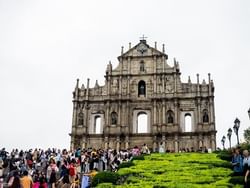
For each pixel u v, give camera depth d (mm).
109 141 86125
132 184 30797
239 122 51531
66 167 35656
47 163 42156
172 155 54562
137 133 86125
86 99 90000
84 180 33375
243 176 29906
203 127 84125
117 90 90812
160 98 87812
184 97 87438
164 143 83812
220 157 47656
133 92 90625
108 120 87750
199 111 85250
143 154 58000
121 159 57188
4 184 28500
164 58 92000
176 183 30516
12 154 49156
